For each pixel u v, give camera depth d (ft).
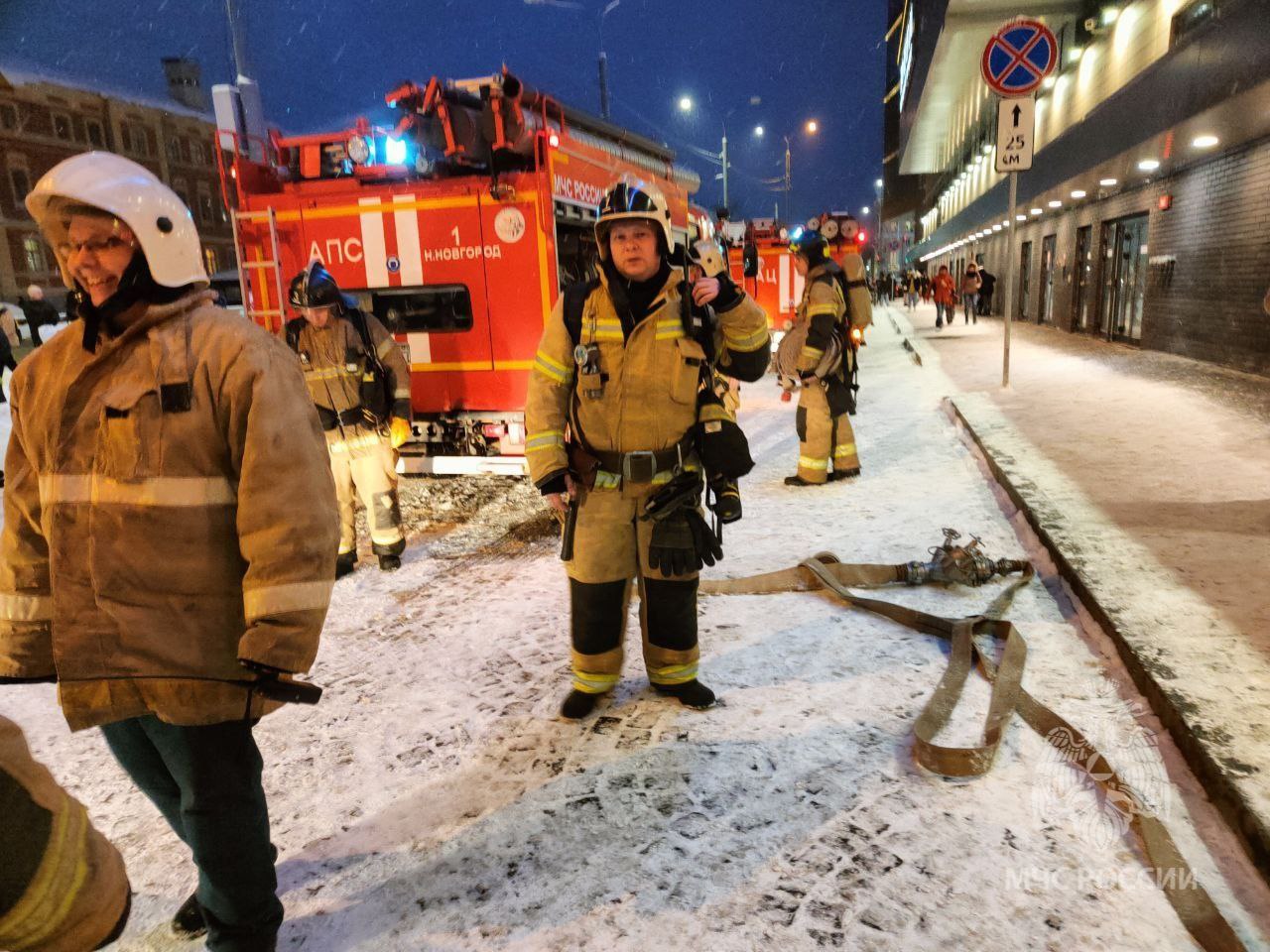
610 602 10.06
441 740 9.95
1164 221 44.75
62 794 3.51
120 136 177.37
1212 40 28.86
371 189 19.70
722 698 10.54
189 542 5.76
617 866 7.61
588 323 9.21
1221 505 15.76
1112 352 46.65
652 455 9.40
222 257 204.85
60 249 5.82
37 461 5.93
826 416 20.81
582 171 21.15
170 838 8.50
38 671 6.22
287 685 5.57
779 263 56.29
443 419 20.38
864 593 13.79
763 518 18.60
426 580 15.94
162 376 5.66
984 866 7.30
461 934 6.91
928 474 21.70
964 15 64.44
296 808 8.75
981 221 86.84
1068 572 13.02
